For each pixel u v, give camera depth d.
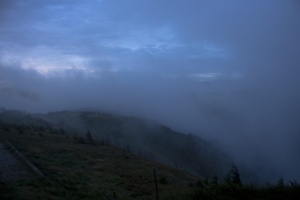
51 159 25.05
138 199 16.19
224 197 11.32
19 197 11.95
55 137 45.28
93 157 33.00
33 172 17.77
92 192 16.70
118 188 20.42
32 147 29.83
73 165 25.47
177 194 13.48
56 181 16.86
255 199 10.95
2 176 16.34
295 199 10.48
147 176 28.05
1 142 29.39
